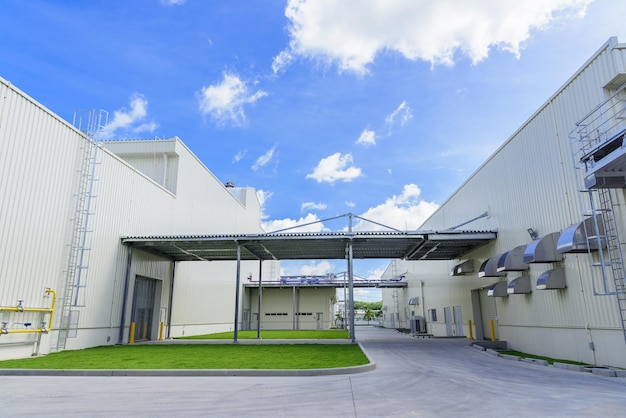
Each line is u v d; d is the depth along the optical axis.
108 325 17.23
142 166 24.61
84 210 15.30
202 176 28.89
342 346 17.28
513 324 16.22
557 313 12.99
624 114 10.41
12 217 12.05
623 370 9.64
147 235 20.31
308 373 9.59
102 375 9.67
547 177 13.62
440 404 6.45
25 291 12.47
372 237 18.36
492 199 18.47
